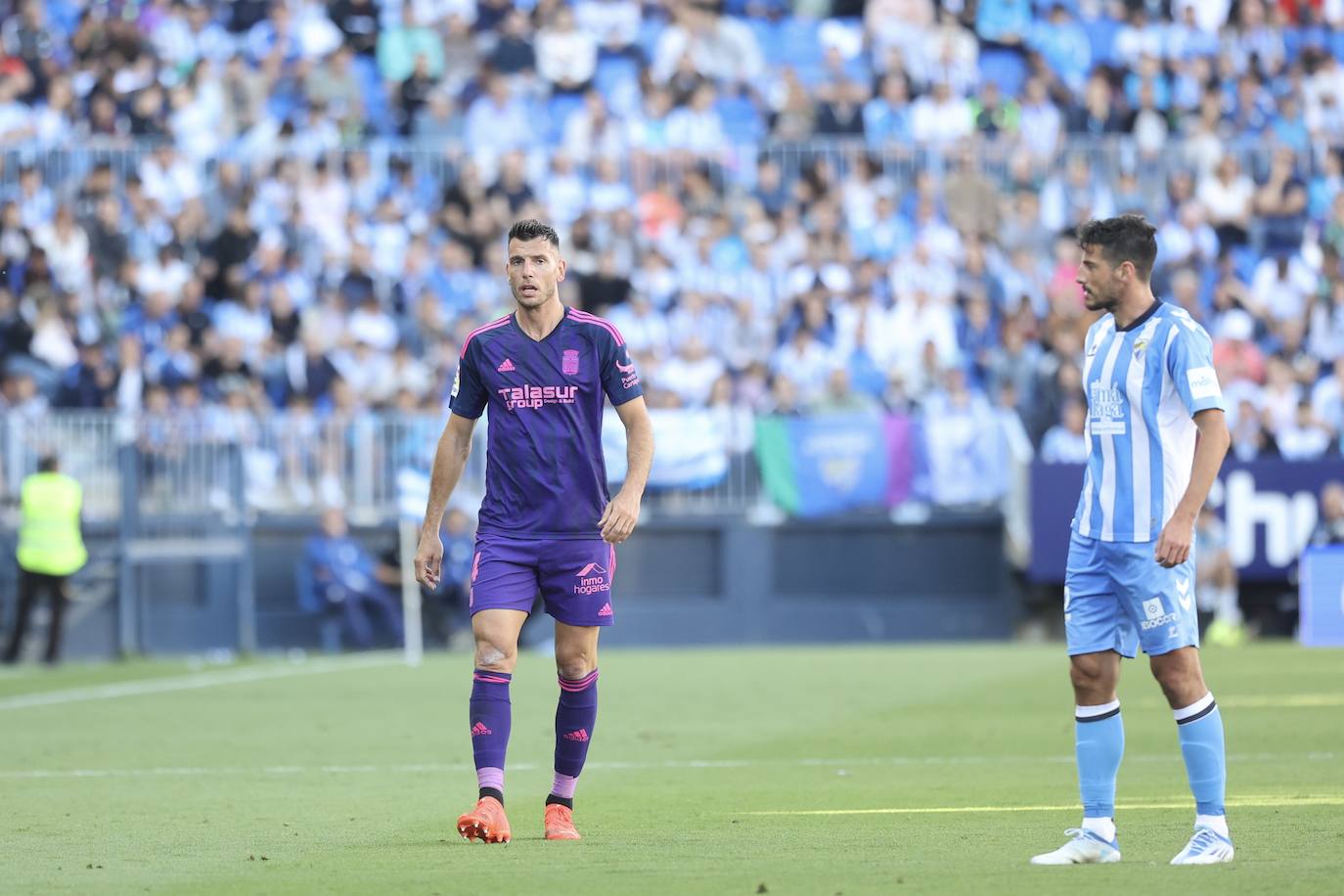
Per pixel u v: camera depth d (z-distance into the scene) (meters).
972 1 102.00
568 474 25.30
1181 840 24.53
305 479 76.69
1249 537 77.19
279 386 81.56
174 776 35.62
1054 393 82.94
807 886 20.42
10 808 30.34
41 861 23.88
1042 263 90.25
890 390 83.44
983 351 87.31
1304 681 57.12
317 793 32.47
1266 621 78.06
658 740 42.22
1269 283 90.31
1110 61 101.44
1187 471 22.44
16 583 73.81
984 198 90.88
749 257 89.12
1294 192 93.25
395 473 77.19
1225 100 100.06
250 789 33.19
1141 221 22.61
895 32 101.12
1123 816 27.48
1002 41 101.12
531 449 25.22
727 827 26.86
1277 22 103.44
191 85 93.88
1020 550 78.56
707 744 41.31
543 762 37.88
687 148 93.38
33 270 83.31
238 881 21.75
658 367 83.81
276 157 89.50
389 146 90.88
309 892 20.72
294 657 74.06
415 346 85.19
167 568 75.12
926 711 48.81
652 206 90.56
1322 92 101.75
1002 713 47.97
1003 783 33.28
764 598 78.38
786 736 43.06
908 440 79.06
